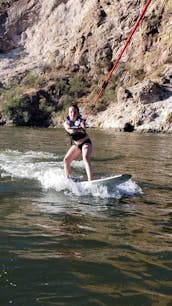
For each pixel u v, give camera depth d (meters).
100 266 3.87
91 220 5.38
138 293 3.34
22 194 6.70
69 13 44.34
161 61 33.38
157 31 34.84
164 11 34.88
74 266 3.85
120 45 37.03
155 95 28.88
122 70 35.41
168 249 4.39
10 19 48.25
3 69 44.03
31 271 3.69
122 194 6.92
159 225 5.26
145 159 11.31
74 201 6.37
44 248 4.29
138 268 3.85
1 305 3.08
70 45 40.78
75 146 7.72
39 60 43.62
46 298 3.21
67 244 4.44
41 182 7.58
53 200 6.38
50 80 38.03
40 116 35.00
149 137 20.80
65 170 7.82
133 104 28.97
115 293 3.33
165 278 3.64
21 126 33.94
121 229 5.04
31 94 36.09
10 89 39.88
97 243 4.50
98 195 6.80
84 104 34.28
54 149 13.35
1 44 46.94
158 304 3.16
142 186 7.61
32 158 10.66
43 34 45.56
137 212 5.85
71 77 38.00
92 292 3.34
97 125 30.03
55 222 5.23
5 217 5.39
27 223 5.15
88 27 39.62
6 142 16.03
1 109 36.22
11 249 4.22
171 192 7.17
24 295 3.25
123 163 10.41
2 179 7.75
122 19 37.72
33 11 47.78
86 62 38.66
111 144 16.09
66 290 3.36
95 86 36.38
